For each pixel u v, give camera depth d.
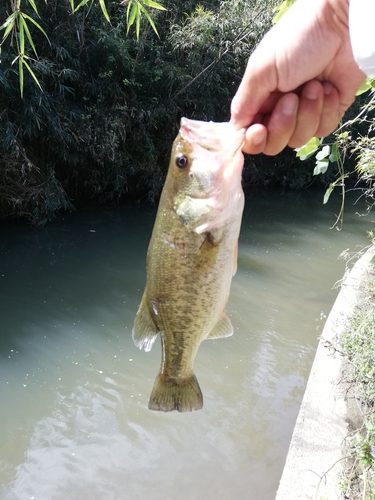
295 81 0.27
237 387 0.97
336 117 0.29
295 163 3.57
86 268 1.59
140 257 1.76
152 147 2.44
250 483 0.71
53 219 2.13
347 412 0.69
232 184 0.30
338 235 2.27
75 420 0.85
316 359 0.84
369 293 1.12
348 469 0.58
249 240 2.09
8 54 1.63
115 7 2.22
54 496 0.69
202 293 0.32
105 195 2.53
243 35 2.49
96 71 2.18
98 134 2.17
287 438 0.82
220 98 2.83
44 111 1.84
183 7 2.54
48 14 1.88
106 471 0.74
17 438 0.81
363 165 0.84
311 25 0.26
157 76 2.32
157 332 0.35
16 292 1.35
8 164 1.91
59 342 1.10
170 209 0.32
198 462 0.76
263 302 1.40
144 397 0.93
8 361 1.01
